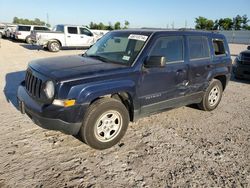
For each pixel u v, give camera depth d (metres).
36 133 4.11
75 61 4.03
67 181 2.96
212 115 5.45
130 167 3.31
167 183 3.03
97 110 3.47
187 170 3.30
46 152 3.55
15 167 3.15
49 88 3.26
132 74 3.78
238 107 6.12
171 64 4.38
